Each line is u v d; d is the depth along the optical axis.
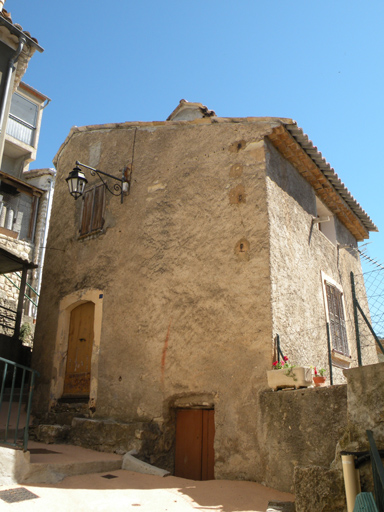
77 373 8.46
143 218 8.24
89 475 5.52
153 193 8.28
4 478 4.64
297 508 4.29
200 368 6.76
